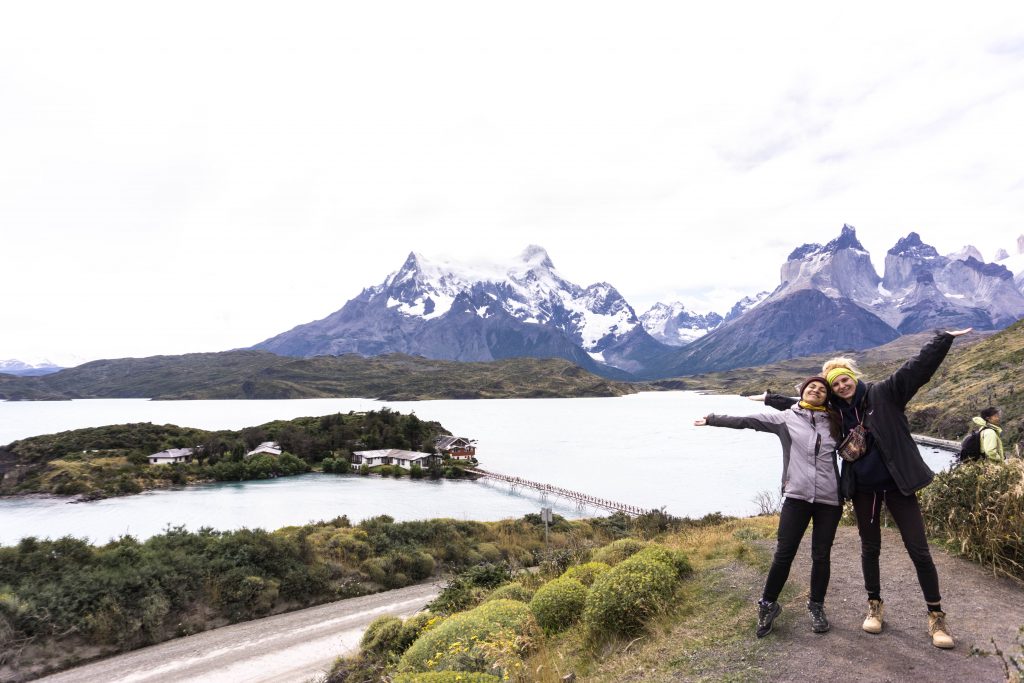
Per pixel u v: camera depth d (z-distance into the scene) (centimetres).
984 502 766
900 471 519
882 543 893
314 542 3425
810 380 575
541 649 786
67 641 2127
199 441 12812
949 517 815
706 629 671
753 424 604
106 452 11275
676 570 880
